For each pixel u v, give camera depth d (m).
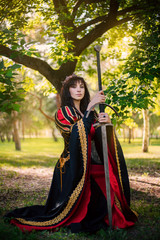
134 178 6.23
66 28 5.86
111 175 2.98
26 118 28.38
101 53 8.56
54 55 5.73
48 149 22.53
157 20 5.45
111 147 3.02
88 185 2.97
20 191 4.95
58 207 3.05
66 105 3.26
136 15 5.95
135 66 4.55
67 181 3.04
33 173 7.47
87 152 2.86
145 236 2.63
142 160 10.37
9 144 31.41
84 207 2.90
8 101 2.68
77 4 6.01
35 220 3.04
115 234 2.61
